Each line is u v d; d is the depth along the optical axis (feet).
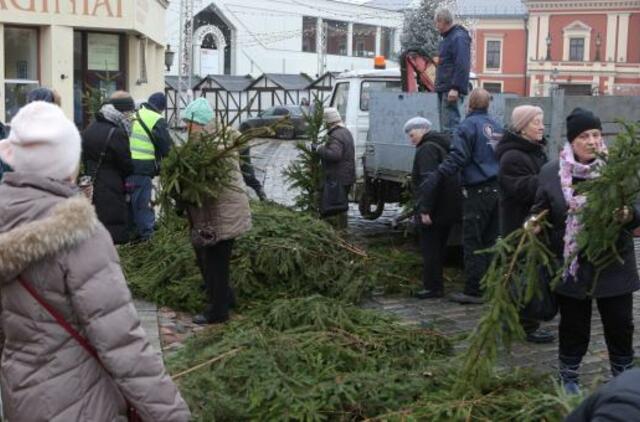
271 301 23.02
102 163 25.59
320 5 221.66
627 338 15.62
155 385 8.54
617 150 13.48
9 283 8.55
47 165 8.71
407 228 30.71
